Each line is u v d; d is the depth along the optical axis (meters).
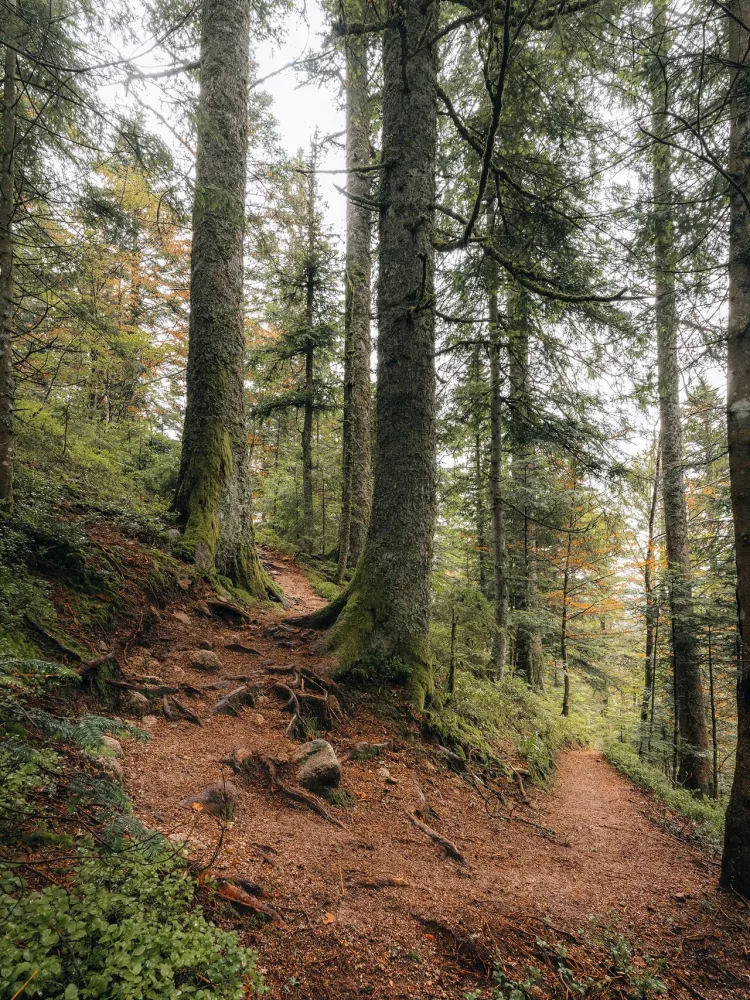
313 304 17.52
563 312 8.45
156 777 3.99
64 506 7.35
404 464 7.27
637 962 3.54
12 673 3.67
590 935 3.73
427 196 7.39
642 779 9.72
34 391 9.62
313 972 2.69
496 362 11.48
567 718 13.68
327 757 4.90
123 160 5.62
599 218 6.71
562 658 16.11
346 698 6.29
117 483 10.70
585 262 7.95
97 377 10.83
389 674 6.68
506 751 7.47
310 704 5.88
